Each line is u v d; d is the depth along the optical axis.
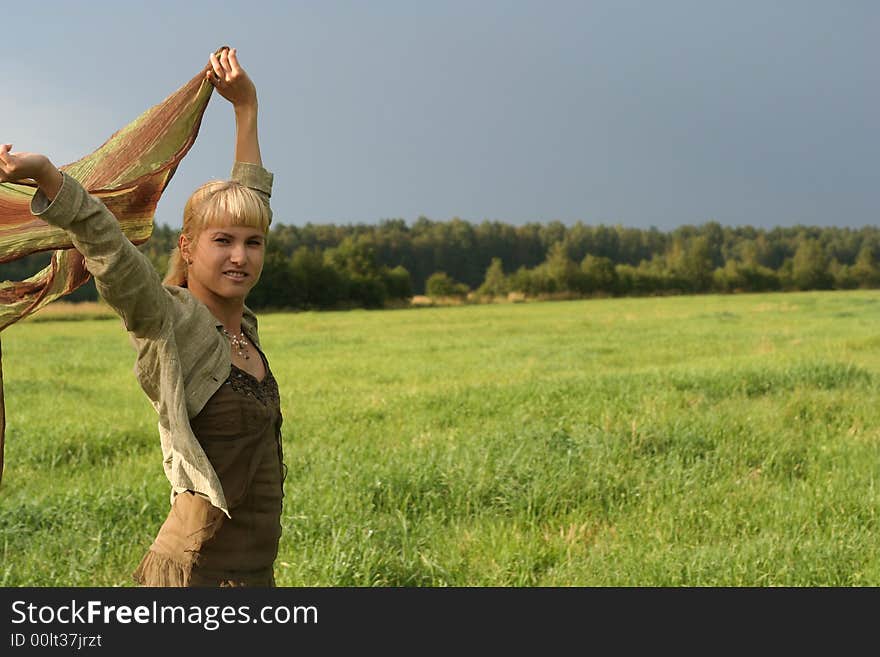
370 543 5.72
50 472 8.33
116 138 2.86
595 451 7.98
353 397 12.95
